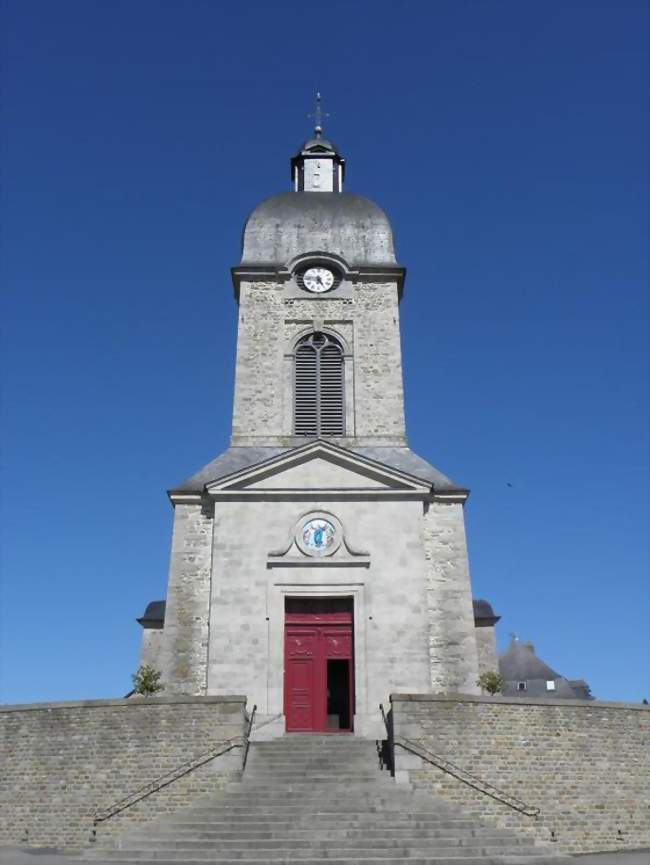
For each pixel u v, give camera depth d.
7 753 22.39
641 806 22.08
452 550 27.09
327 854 17.56
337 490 27.05
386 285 32.22
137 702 21.52
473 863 17.33
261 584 26.19
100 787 21.08
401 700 20.88
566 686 48.72
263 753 21.66
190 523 27.30
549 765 21.31
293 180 37.41
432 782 20.19
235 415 30.31
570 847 20.75
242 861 17.16
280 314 31.73
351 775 20.53
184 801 20.17
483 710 21.22
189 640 25.98
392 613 25.91
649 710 23.08
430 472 28.66
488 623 29.55
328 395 30.86
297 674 25.78
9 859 18.62
